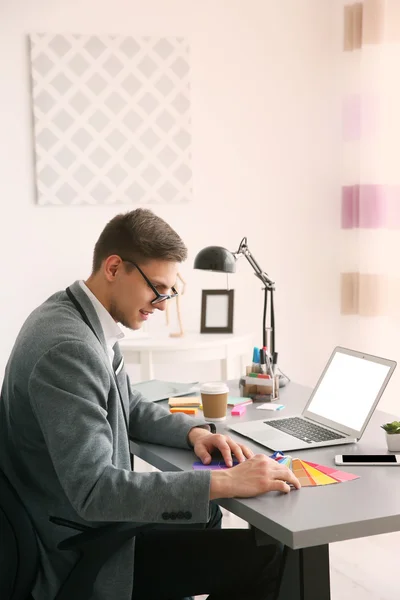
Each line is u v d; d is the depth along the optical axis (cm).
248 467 154
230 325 371
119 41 386
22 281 384
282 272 421
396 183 394
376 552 289
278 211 418
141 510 146
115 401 165
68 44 379
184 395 233
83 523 156
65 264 389
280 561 166
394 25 387
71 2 379
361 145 402
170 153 397
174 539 175
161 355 342
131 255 167
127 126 390
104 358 162
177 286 403
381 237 398
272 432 193
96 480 147
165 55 392
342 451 178
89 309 169
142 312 172
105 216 393
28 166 381
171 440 188
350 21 409
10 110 376
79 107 383
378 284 400
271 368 234
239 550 171
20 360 158
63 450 149
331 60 416
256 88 408
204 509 147
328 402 201
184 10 395
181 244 170
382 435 190
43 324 160
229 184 409
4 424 163
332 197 424
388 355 400
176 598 171
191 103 399
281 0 408
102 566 154
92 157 387
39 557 158
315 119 418
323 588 146
